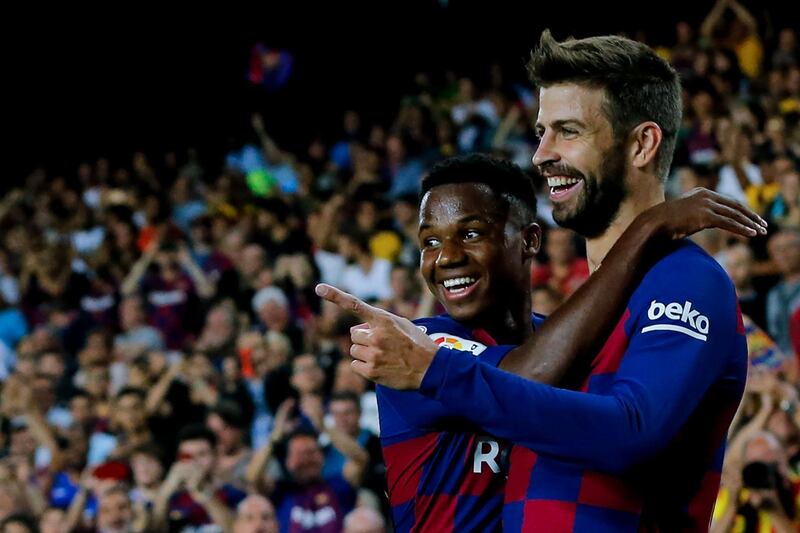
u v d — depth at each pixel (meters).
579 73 2.98
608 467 2.62
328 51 22.20
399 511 3.19
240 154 18.72
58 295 15.33
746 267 9.91
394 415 3.17
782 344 9.63
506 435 2.65
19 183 21.78
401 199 13.81
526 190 3.38
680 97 3.09
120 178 19.78
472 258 3.22
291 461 8.71
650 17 20.14
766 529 6.65
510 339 3.34
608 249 3.06
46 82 22.25
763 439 6.90
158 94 22.52
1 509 9.10
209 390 10.97
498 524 3.05
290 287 13.00
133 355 12.59
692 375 2.71
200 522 8.70
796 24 18.41
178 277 14.46
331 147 20.22
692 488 2.88
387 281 12.88
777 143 13.17
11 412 11.64
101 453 10.55
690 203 2.95
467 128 16.42
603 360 2.87
